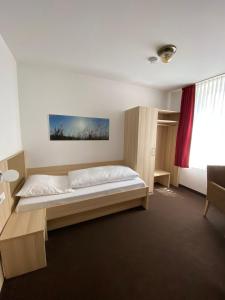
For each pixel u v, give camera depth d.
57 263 1.47
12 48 1.82
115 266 1.45
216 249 1.68
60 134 2.59
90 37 1.61
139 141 2.78
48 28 1.46
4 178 1.24
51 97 2.46
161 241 1.79
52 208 1.77
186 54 1.89
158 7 1.19
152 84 3.09
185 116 3.14
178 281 1.31
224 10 1.20
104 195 2.10
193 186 3.25
